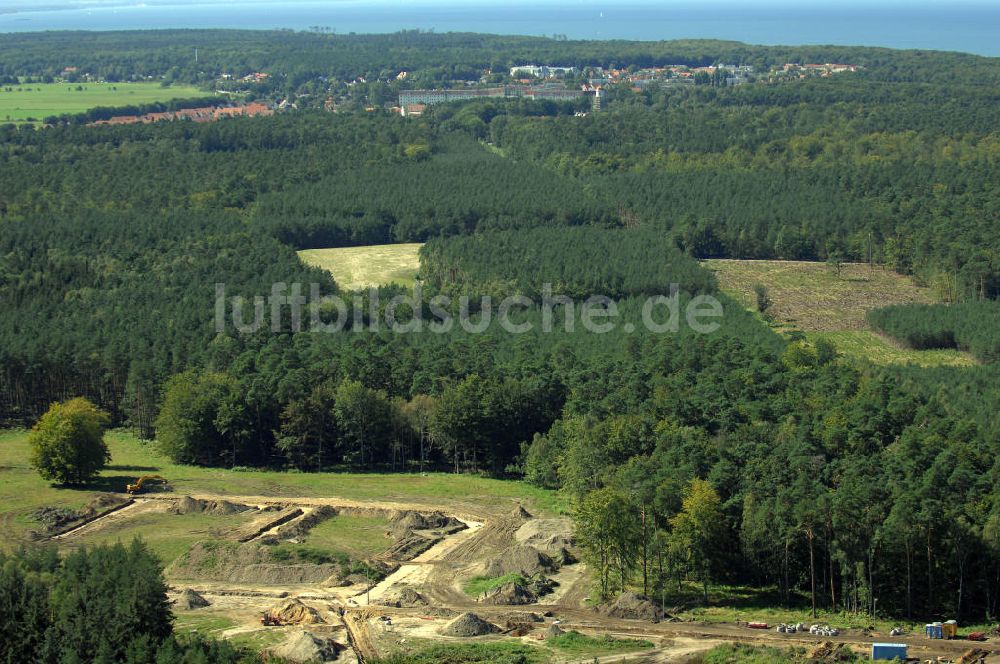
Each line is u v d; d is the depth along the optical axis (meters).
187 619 157.75
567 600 165.50
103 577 140.62
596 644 148.12
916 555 161.62
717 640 150.00
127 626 136.25
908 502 162.50
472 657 143.88
